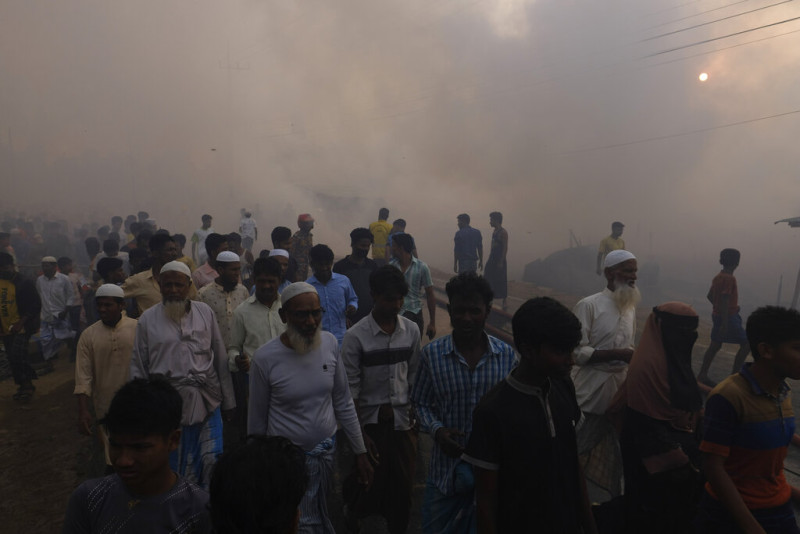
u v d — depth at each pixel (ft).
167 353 12.17
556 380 7.43
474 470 7.09
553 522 6.97
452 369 9.50
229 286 15.83
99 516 6.03
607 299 13.04
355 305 17.69
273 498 4.30
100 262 19.16
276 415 10.09
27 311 23.30
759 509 8.27
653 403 10.69
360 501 11.60
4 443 19.20
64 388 25.11
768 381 8.09
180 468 12.37
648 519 10.36
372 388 11.75
